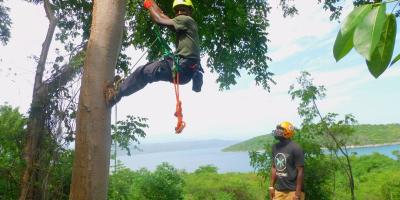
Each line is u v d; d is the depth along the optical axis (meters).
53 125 7.22
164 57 3.90
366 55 1.07
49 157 7.14
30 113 7.25
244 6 12.04
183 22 3.96
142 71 3.90
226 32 12.47
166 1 10.64
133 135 10.02
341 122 11.03
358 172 29.02
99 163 3.76
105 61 3.91
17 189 7.19
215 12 12.14
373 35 1.08
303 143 10.58
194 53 3.92
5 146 7.23
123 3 4.11
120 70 11.41
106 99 3.87
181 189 16.16
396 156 26.88
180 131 3.73
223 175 27.58
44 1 8.77
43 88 7.30
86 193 3.68
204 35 12.19
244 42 12.85
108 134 3.89
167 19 4.02
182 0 4.24
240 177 26.69
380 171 27.94
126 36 11.26
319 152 10.52
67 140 7.29
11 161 7.09
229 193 21.31
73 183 3.75
